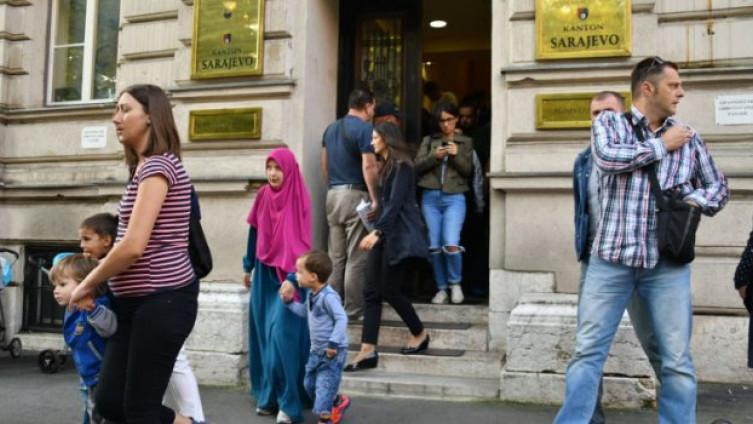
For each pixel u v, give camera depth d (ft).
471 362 17.79
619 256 11.35
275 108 21.02
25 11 27.07
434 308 20.61
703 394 16.85
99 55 26.84
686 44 18.76
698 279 18.15
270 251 15.99
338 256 20.63
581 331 11.89
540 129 18.39
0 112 26.22
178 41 22.29
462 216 21.18
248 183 20.52
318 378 14.43
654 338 12.28
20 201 25.73
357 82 25.20
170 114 10.00
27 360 22.66
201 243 10.52
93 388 11.66
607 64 18.02
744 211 17.79
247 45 21.21
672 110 11.65
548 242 18.15
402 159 17.79
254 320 16.38
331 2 23.44
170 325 9.34
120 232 9.70
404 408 15.99
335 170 20.42
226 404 16.67
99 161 25.29
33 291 25.52
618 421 14.79
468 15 30.71
